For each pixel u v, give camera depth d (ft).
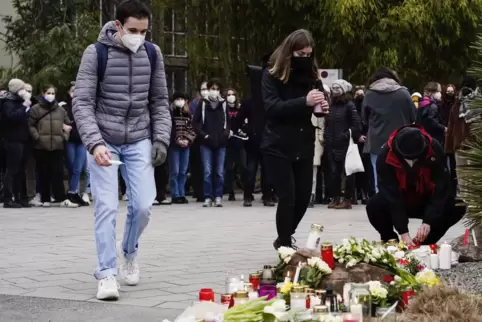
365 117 40.65
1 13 67.36
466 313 14.32
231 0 67.36
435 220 24.38
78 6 65.05
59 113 48.08
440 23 65.51
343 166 47.67
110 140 22.08
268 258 28.07
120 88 21.97
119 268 23.58
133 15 21.71
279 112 24.71
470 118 16.33
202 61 68.28
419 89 68.44
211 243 32.07
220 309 15.37
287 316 13.96
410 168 24.23
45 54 60.90
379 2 65.57
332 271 18.13
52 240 32.94
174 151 51.08
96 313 19.58
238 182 61.46
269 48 68.08
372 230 36.22
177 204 51.24
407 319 14.61
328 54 65.92
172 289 22.48
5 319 18.95
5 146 47.37
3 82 60.29
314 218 41.88
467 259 25.14
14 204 47.70
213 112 48.85
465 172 15.51
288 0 65.05
